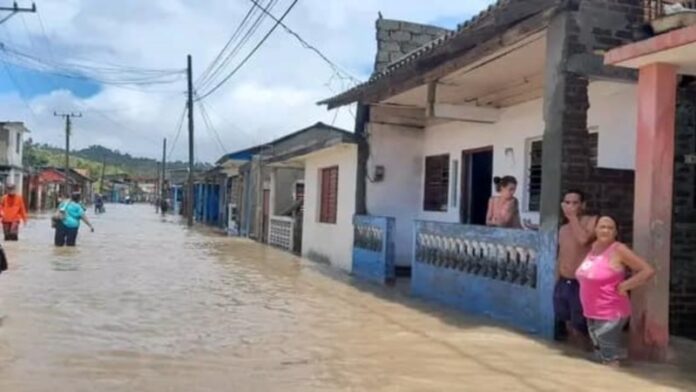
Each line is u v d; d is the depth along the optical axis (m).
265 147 30.48
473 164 15.03
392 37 17.31
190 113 40.44
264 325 9.16
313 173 20.22
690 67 7.63
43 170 67.31
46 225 33.03
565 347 8.05
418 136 16.59
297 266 17.58
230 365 6.94
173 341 8.01
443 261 11.53
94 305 10.25
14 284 12.17
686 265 9.13
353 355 7.50
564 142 8.45
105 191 122.44
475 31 9.10
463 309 10.70
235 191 35.56
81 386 6.03
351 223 16.55
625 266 7.42
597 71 8.48
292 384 6.29
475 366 7.11
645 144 7.59
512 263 9.53
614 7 8.57
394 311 10.49
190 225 40.06
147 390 5.98
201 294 11.86
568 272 8.15
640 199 7.62
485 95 13.91
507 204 10.37
